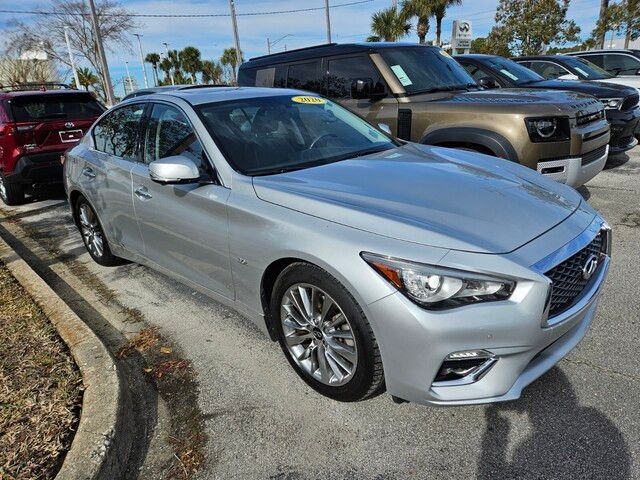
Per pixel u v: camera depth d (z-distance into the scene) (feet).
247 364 10.19
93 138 14.99
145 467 7.80
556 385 8.88
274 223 8.60
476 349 6.98
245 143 10.55
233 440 8.19
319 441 8.03
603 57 35.76
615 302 11.60
